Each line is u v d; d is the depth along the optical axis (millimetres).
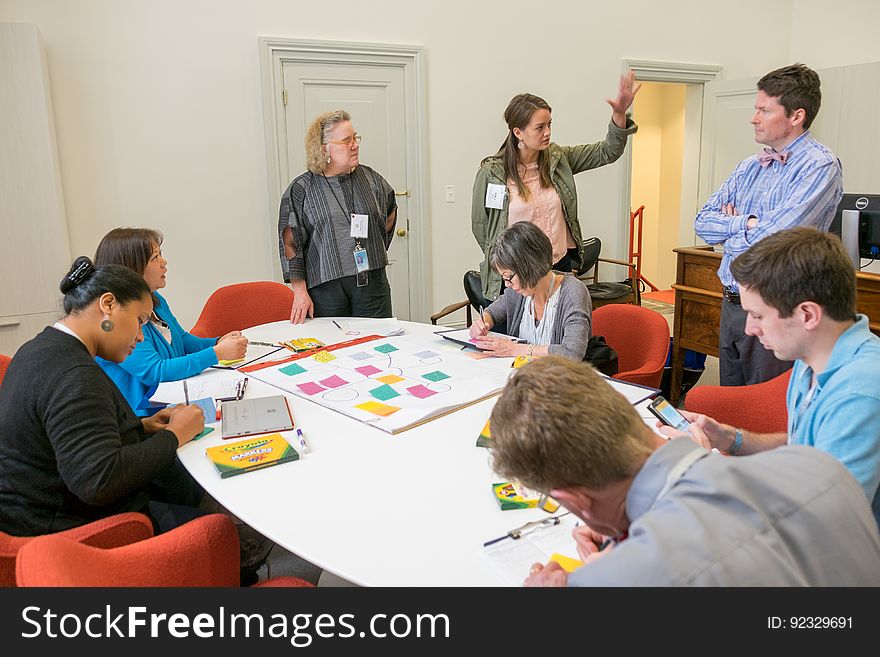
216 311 3271
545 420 822
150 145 4191
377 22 4633
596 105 5488
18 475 1462
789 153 2551
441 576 1141
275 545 2473
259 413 1881
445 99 4930
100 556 1148
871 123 5293
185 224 4367
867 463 1159
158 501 2020
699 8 5781
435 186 5016
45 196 3664
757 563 711
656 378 2410
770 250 1254
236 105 4371
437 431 1761
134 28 4047
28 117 3570
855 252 3051
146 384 2086
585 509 876
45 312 3756
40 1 3807
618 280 5906
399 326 2869
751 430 1990
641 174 7516
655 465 814
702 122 6125
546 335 2447
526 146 3275
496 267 2436
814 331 1240
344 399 1990
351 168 2955
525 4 5062
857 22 5738
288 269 3029
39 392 1433
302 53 4445
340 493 1441
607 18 5398
